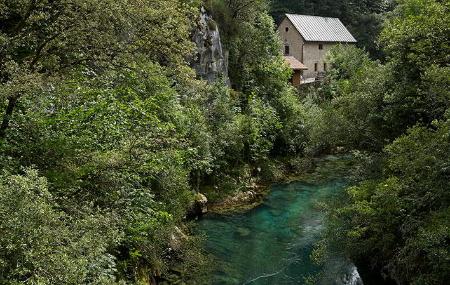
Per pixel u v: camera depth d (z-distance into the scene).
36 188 6.40
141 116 12.62
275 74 34.22
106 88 12.48
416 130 11.30
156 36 12.10
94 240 6.87
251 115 27.92
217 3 30.42
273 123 29.28
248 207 21.72
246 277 14.34
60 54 11.64
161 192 13.85
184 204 16.22
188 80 13.95
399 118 16.36
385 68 18.17
